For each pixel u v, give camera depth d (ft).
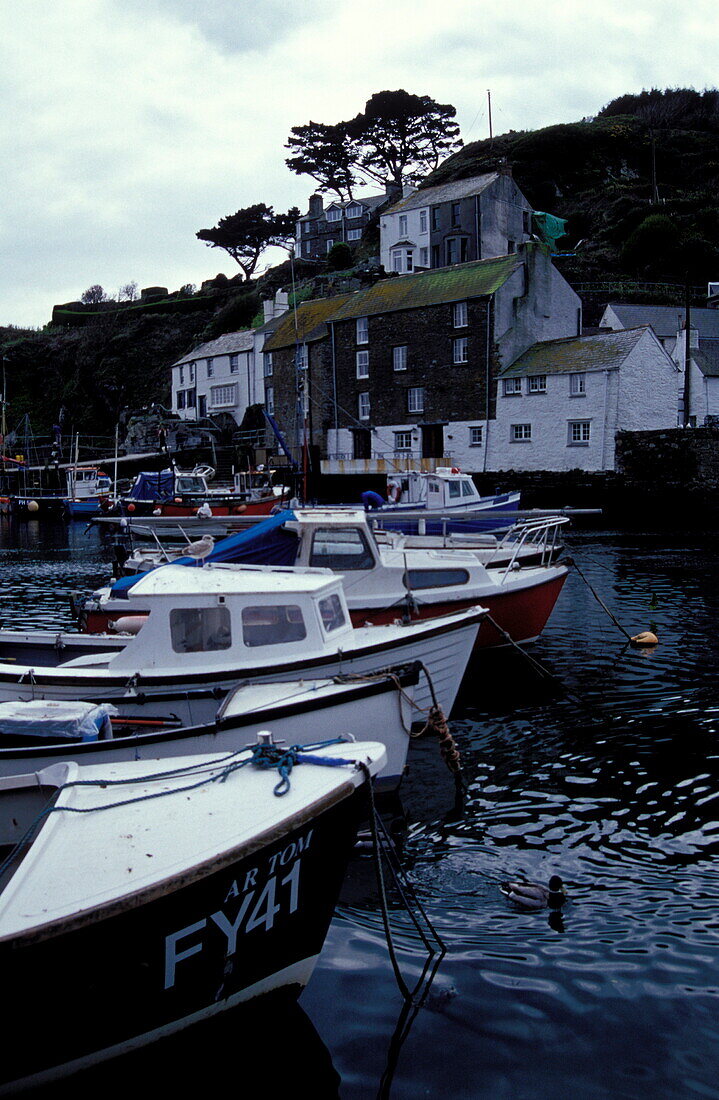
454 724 35.70
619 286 195.72
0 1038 14.06
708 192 241.14
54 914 13.96
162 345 264.93
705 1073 15.75
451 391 146.30
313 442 168.76
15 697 28.32
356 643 30.68
